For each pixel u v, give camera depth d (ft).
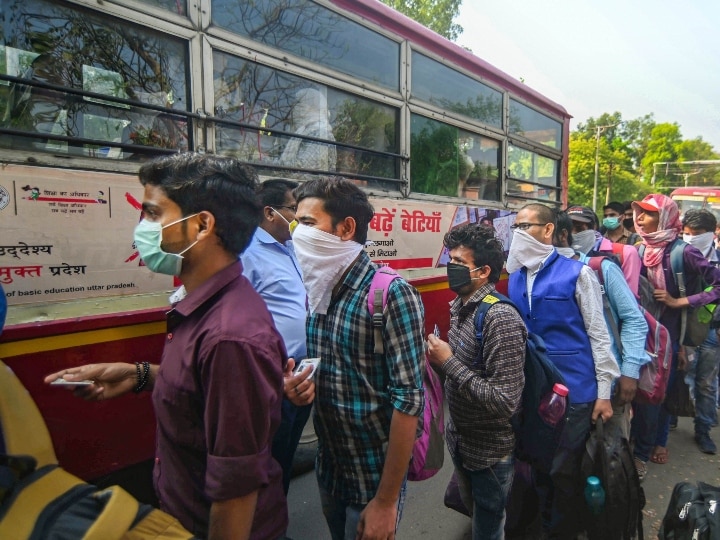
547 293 7.08
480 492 6.21
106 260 6.47
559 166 19.77
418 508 9.23
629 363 7.40
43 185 5.88
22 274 5.71
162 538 3.04
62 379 4.28
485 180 15.10
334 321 4.68
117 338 6.61
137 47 6.88
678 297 10.82
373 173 10.94
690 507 6.33
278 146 8.81
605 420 6.70
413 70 11.87
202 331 3.38
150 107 6.90
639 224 11.49
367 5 10.43
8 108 5.72
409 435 4.33
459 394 5.92
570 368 6.86
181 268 3.75
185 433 3.51
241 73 8.13
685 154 210.38
